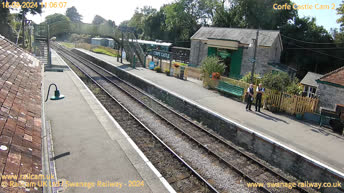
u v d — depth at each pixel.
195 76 25.05
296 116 13.62
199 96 17.05
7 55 8.09
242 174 8.45
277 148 9.71
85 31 34.12
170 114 14.80
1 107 4.31
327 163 8.57
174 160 9.17
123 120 13.13
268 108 14.81
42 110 5.73
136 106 15.87
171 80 22.52
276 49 27.03
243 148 11.16
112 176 7.38
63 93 16.67
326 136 11.19
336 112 12.42
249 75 18.06
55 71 25.48
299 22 38.06
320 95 13.93
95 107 14.14
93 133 10.44
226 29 29.14
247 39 25.52
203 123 13.80
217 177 8.24
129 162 8.27
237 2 40.06
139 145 10.25
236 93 17.05
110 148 9.17
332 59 34.38
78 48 56.88
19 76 6.90
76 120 11.84
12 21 41.56
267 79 15.23
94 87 20.62
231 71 26.28
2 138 3.48
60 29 32.38
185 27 51.22
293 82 16.27
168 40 54.88
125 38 34.94
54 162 7.89
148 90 20.53
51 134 10.02
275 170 9.40
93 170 7.61
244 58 25.14
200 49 29.36
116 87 21.22
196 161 9.20
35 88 6.93
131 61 30.42
